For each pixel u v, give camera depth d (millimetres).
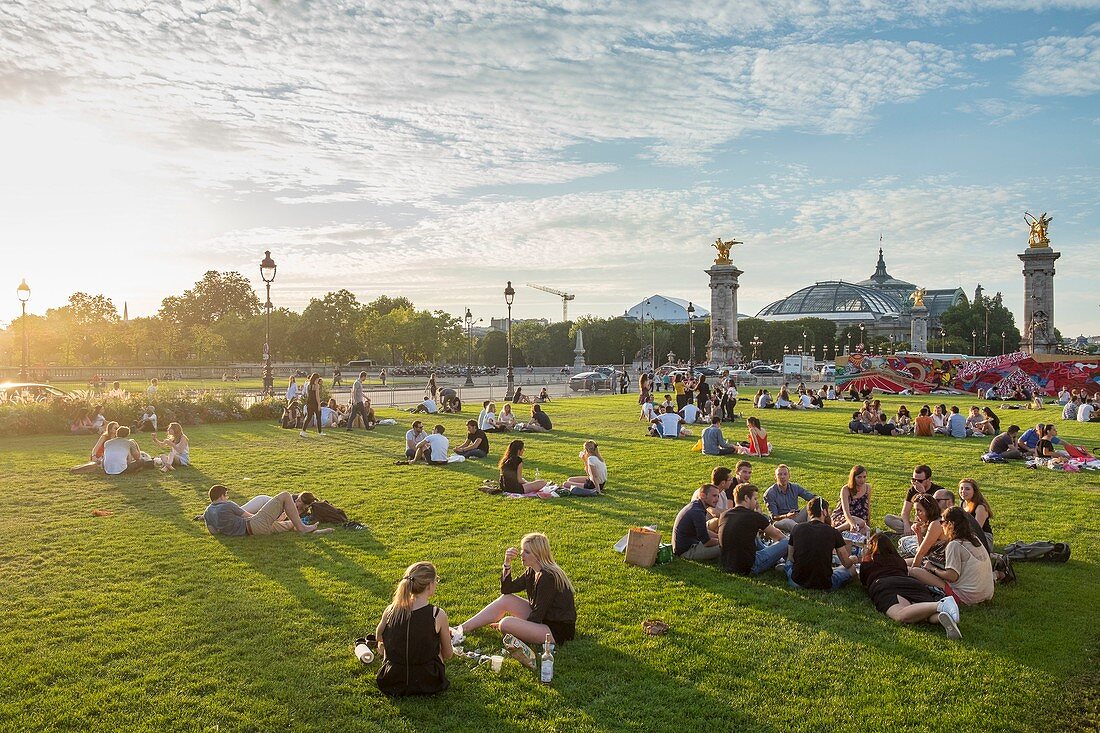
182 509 17125
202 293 192000
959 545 11562
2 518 16094
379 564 12992
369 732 7719
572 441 30859
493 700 8406
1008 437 25859
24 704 8148
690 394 43250
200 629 10125
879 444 30547
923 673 9219
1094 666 9484
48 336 156250
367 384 91062
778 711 8273
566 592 9945
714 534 13789
